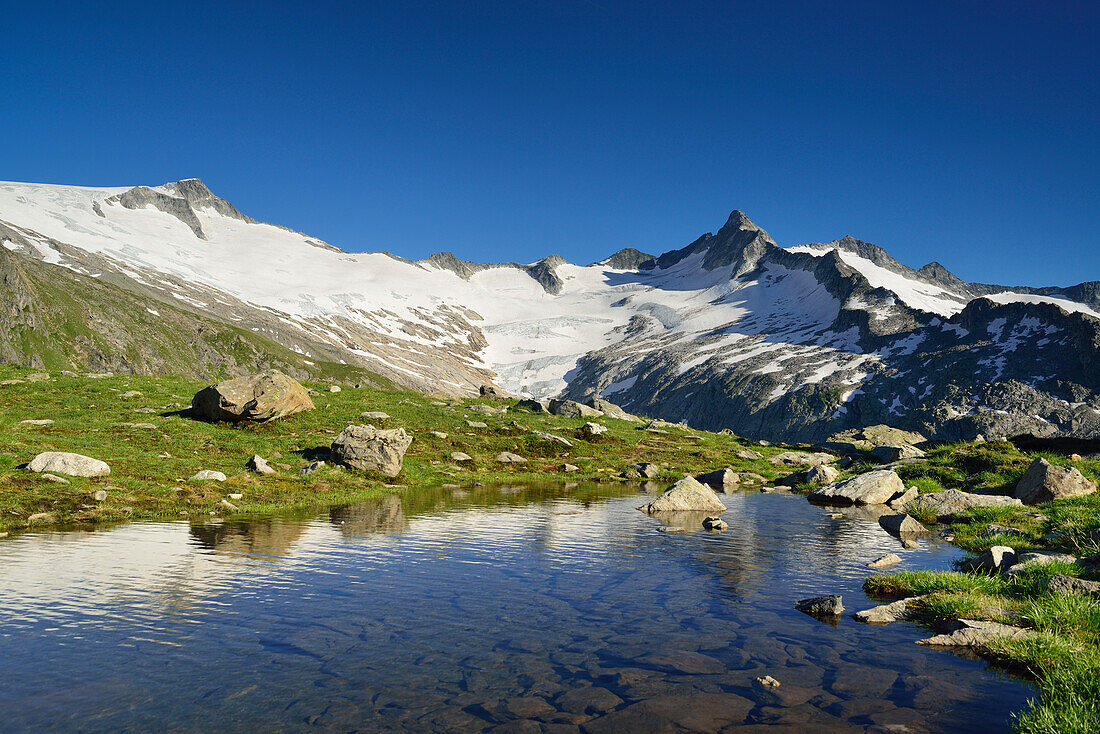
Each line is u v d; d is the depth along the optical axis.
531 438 52.91
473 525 23.50
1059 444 36.12
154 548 17.88
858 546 20.34
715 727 7.67
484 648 10.58
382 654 10.22
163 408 43.94
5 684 8.78
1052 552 16.80
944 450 41.31
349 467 36.16
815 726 7.72
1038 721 7.44
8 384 45.34
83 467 26.00
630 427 67.62
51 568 15.26
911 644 10.94
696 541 21.03
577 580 15.39
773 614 12.73
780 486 42.88
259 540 19.52
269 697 8.49
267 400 42.66
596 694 8.70
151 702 8.29
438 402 60.88
